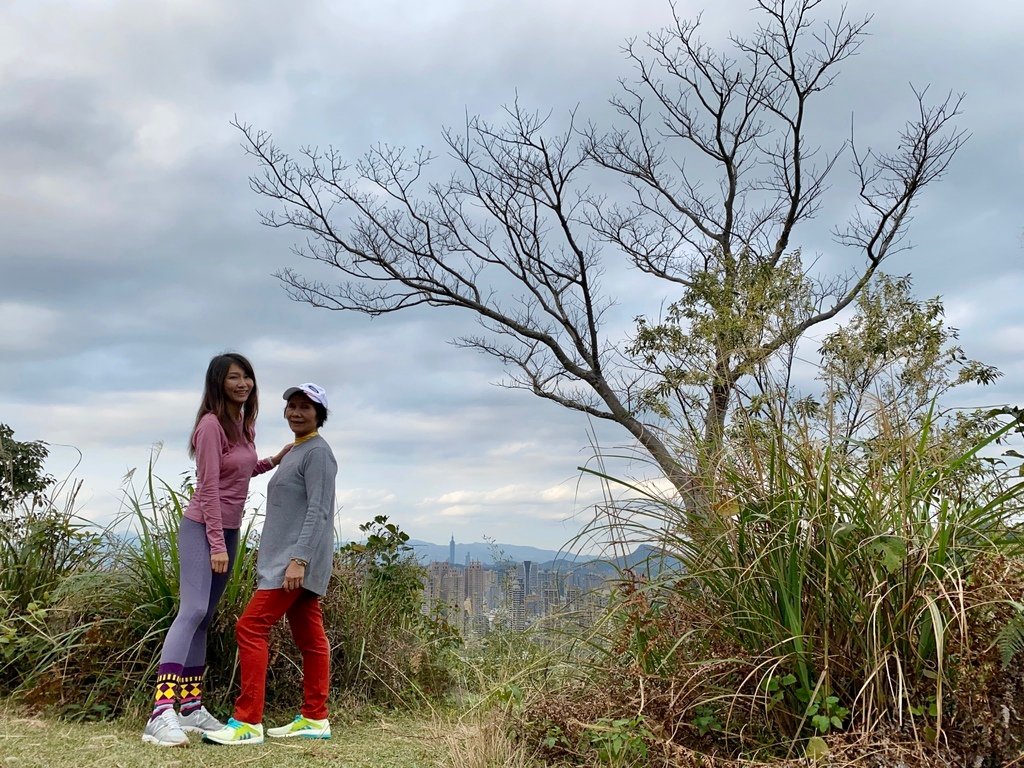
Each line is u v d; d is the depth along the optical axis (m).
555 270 20.83
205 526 4.41
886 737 3.13
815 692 3.27
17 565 5.49
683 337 9.87
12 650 4.84
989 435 3.54
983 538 3.42
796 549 3.51
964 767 3.08
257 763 3.82
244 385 4.59
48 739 3.87
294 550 4.41
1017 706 3.08
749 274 12.04
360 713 5.45
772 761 3.26
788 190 20.86
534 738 4.01
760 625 3.64
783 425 3.87
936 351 8.89
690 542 3.96
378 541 6.70
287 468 4.60
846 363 4.48
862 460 3.79
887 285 10.16
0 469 6.29
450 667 6.40
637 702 3.72
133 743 3.93
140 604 4.99
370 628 6.01
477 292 21.38
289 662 5.33
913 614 3.33
